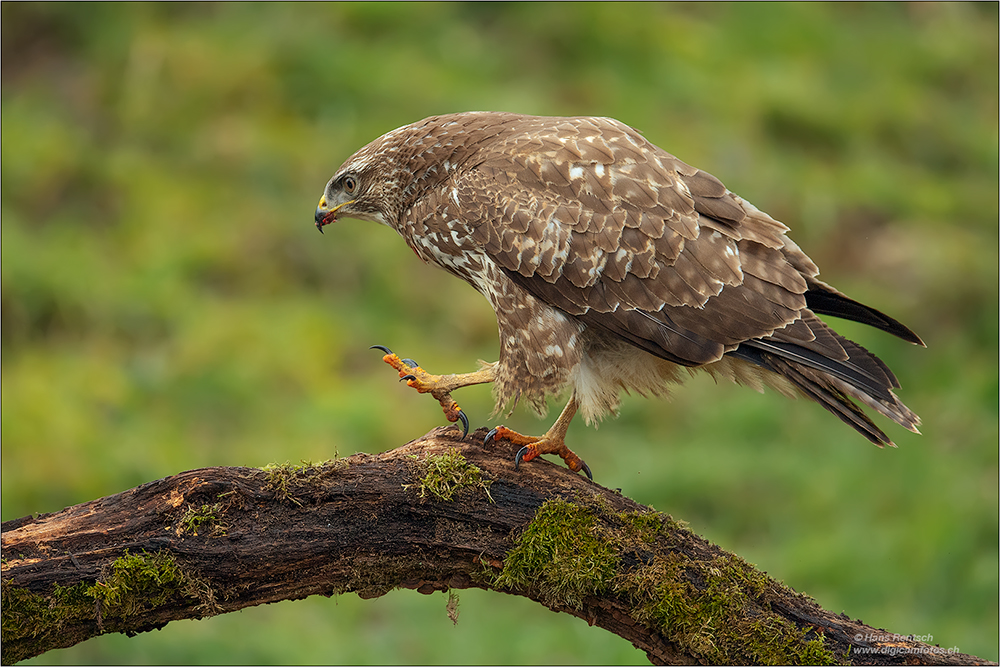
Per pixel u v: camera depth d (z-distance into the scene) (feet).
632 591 20.85
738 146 61.00
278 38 59.62
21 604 19.29
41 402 42.37
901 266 57.26
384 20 62.49
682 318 23.15
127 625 20.06
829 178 61.82
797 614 20.88
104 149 54.29
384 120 56.65
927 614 39.29
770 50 70.23
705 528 42.63
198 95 56.54
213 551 20.17
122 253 49.90
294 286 49.83
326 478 21.03
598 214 23.40
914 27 78.43
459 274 26.04
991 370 52.24
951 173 67.36
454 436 22.56
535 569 21.15
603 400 24.31
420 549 21.30
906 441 47.34
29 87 56.59
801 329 22.70
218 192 52.54
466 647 37.86
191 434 43.32
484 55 62.54
